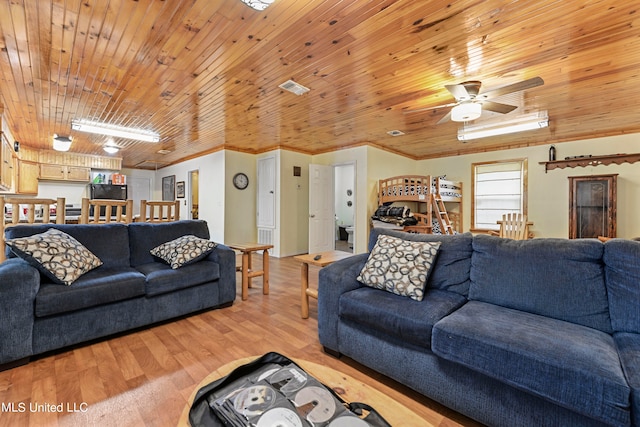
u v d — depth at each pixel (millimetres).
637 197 4660
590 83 2967
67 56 2402
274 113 3914
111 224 2834
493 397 1328
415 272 1905
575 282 1549
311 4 1812
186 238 2943
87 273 2352
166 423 1416
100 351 2078
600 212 4844
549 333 1347
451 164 6590
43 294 1928
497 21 1989
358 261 2254
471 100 2891
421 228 5270
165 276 2500
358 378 1798
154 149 6316
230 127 4586
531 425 1231
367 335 1812
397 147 6117
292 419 891
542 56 2453
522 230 4297
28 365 1882
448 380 1464
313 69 2670
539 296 1615
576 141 5199
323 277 2070
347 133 4988
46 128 4531
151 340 2254
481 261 1884
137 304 2361
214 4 1809
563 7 1847
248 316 2752
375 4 1817
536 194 5574
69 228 2559
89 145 5867
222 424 922
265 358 1260
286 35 2145
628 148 4742
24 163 5816
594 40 2215
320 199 5992
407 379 1618
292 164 6113
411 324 1566
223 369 1215
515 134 5102
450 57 2473
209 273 2793
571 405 1091
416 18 1956
